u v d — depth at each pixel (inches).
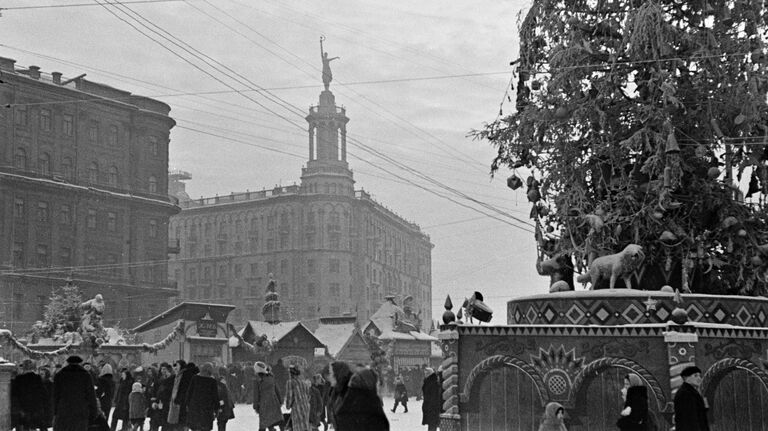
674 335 476.4
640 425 412.2
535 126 594.2
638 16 547.5
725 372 496.4
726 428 492.1
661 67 553.3
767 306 547.2
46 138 3501.5
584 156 590.2
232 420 1251.8
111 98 3826.3
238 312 5354.3
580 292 538.3
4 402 669.3
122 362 1670.8
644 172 543.2
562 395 510.3
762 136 561.9
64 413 594.6
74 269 3501.5
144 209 3873.0
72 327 1812.3
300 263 5182.1
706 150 566.3
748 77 549.3
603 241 562.9
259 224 5369.1
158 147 4003.4
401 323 2642.7
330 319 2431.1
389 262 5974.4
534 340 525.0
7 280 3243.1
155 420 829.8
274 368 1638.8
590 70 573.9
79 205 3570.4
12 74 3371.1
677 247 553.9
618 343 498.3
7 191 3292.3
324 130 5403.5
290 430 745.6
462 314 576.4
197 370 767.7
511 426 527.2
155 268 3900.1
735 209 567.5
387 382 2273.6
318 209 5206.7
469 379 543.5
